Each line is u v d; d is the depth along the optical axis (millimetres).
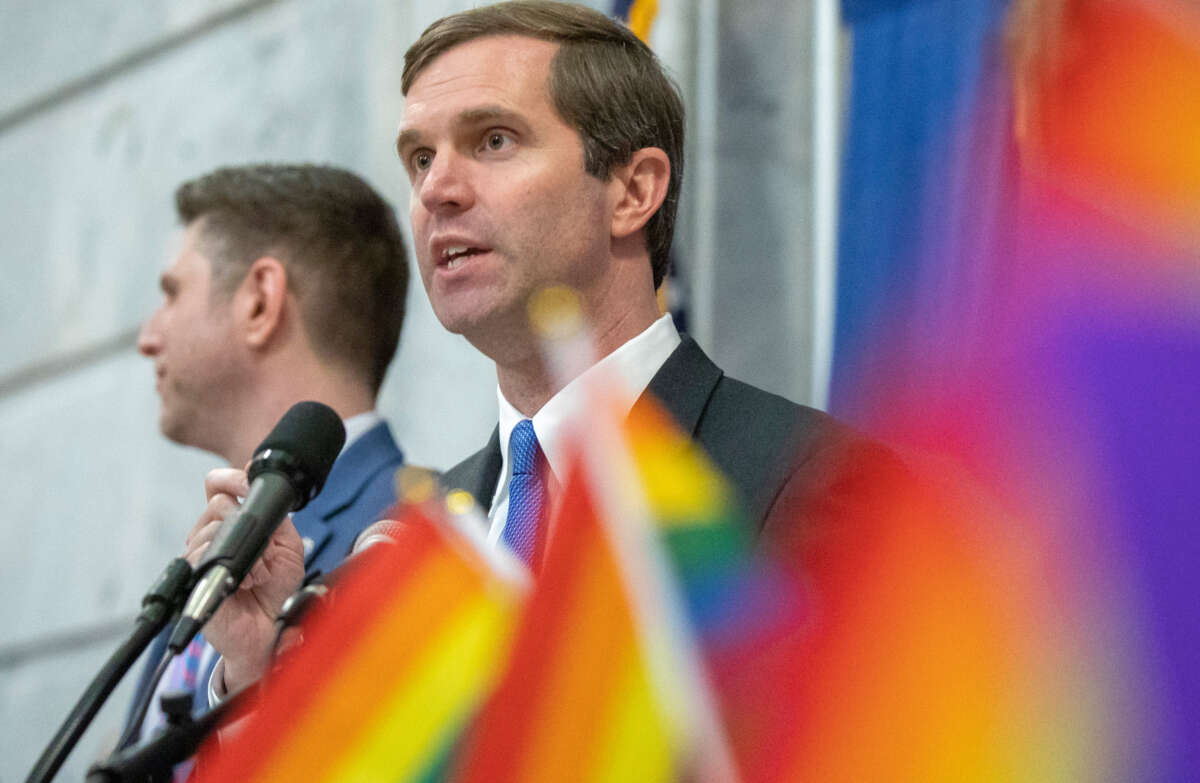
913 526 5695
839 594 5438
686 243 10391
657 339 6398
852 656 5352
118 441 14414
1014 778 5531
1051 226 7680
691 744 5133
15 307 15461
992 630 5707
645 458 5801
